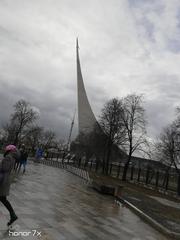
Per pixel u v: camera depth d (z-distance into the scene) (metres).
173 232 12.79
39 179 23.61
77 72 95.81
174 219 16.45
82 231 10.27
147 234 12.11
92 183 26.84
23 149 26.73
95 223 11.99
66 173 37.94
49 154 74.31
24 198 13.92
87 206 15.59
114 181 37.66
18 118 70.38
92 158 64.88
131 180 44.78
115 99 51.38
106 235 10.48
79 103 93.38
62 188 20.92
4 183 8.73
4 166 8.69
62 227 10.16
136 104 48.09
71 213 12.85
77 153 71.19
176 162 43.72
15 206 11.78
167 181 35.94
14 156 8.99
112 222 12.94
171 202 25.33
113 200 20.06
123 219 14.16
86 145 67.44
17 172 25.64
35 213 11.29
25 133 78.00
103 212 14.88
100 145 57.88
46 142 105.44
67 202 15.45
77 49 96.25
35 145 85.31
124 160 58.34
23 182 19.61
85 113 92.25
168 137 48.97
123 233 11.38
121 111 48.78
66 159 78.06
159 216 16.38
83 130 83.06
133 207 17.39
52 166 48.78
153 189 35.91
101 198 19.88
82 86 94.94
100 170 58.47
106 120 50.34
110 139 49.66
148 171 40.31
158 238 11.79
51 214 11.76
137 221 14.39
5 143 72.38
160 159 48.59
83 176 34.25
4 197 8.79
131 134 47.22
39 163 50.47
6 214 10.16
